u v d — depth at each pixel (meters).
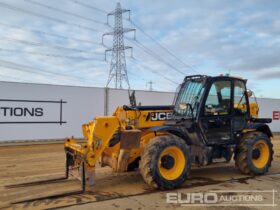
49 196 5.94
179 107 7.58
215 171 8.28
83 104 15.65
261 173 7.84
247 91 8.09
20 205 5.54
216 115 7.46
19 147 12.90
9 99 13.92
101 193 6.25
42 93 14.65
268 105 22.41
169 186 6.43
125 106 7.33
